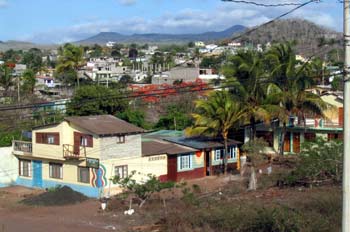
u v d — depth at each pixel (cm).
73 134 3822
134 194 3431
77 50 8206
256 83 4309
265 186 3522
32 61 15725
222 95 4350
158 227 2672
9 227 2894
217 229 2386
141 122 5369
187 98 5850
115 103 5319
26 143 4166
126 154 3819
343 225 1205
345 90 1192
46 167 4050
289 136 4562
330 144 3506
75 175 3841
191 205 2950
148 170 3953
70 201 3534
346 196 1200
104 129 3738
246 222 2298
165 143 4294
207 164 4359
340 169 3228
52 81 10744
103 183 3691
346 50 1180
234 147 4572
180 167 4150
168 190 3622
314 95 4344
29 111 5334
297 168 3431
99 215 3122
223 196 3238
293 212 2217
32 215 3209
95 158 3688
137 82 9694
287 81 4328
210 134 4356
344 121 1199
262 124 4619
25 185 4209
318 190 3033
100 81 8969
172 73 9850
